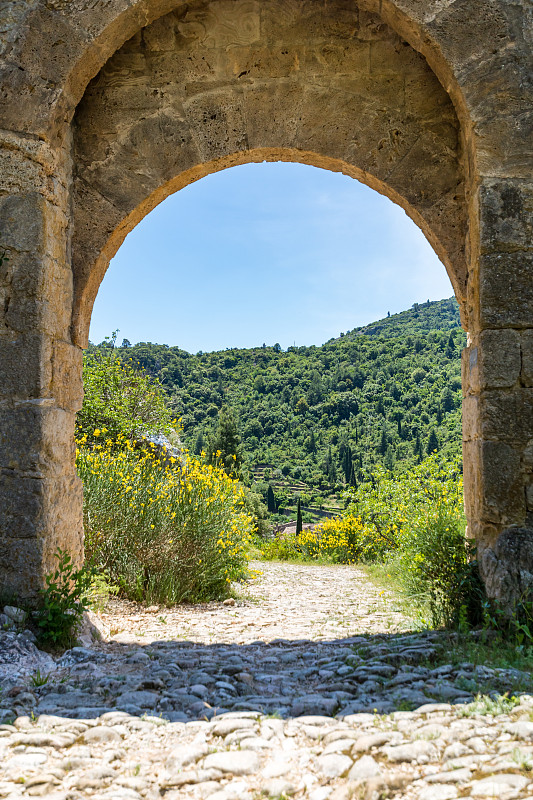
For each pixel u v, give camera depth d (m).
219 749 2.54
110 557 6.85
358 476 72.06
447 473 11.12
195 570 7.07
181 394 94.38
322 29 5.36
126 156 5.34
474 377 4.77
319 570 11.12
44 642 4.18
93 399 12.41
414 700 2.98
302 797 2.15
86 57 4.79
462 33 4.70
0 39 4.75
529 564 4.32
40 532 4.40
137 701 3.12
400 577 7.71
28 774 2.35
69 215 5.17
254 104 5.35
